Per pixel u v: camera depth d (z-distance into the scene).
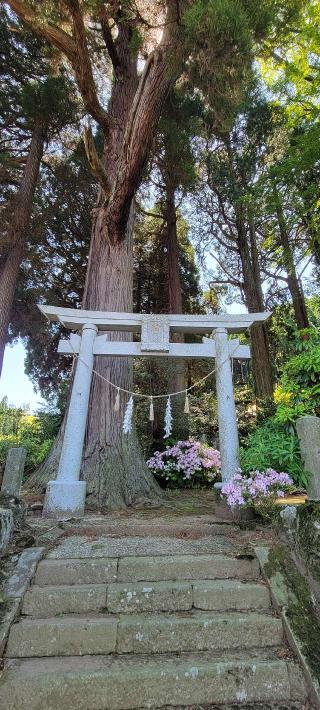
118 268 5.39
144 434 6.79
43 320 11.40
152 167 9.99
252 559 2.35
